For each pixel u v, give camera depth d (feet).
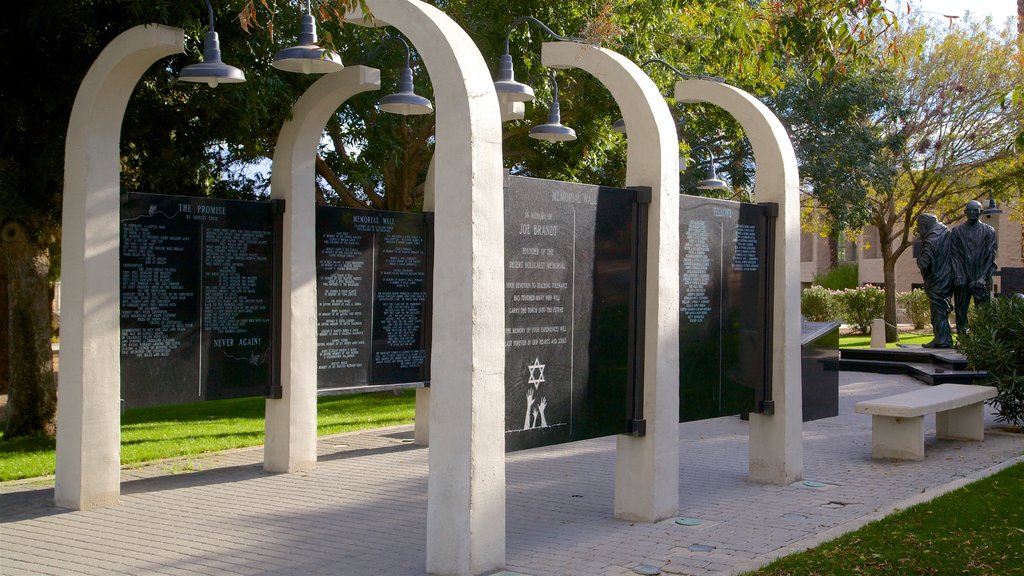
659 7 43.91
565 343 21.09
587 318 21.68
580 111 47.88
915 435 31.45
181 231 26.73
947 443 34.91
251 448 35.01
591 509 24.58
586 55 23.85
